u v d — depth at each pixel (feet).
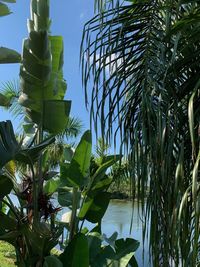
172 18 8.07
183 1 6.86
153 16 7.89
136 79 7.88
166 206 7.11
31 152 11.87
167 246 6.81
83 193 14.51
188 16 6.98
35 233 12.59
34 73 13.09
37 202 13.06
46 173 14.01
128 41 7.89
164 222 7.19
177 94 7.25
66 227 14.55
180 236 6.72
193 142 5.92
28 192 13.28
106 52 7.85
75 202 14.49
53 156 25.35
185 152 7.26
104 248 12.93
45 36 12.62
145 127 7.17
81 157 14.07
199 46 7.42
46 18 14.40
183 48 7.14
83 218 14.56
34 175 12.77
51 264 11.77
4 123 11.54
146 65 7.60
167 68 6.95
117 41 7.72
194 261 6.11
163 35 7.65
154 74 7.44
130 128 7.91
